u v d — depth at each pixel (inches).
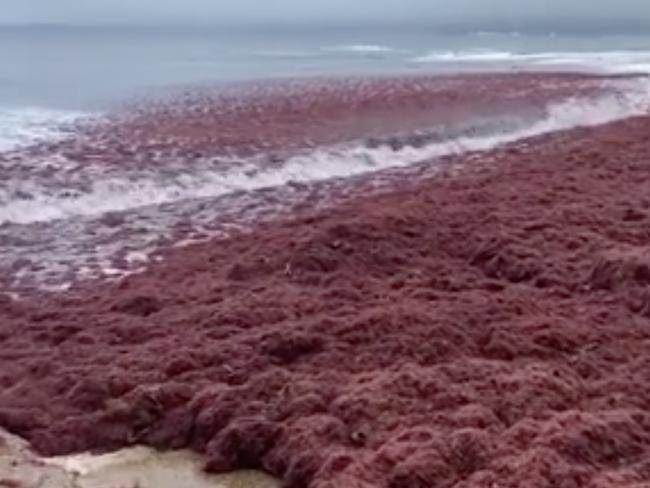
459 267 516.4
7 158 799.1
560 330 408.8
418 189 740.7
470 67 2082.9
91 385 365.4
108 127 989.2
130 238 611.5
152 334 424.5
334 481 292.0
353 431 326.0
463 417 327.6
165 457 332.8
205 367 383.6
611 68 2116.1
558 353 393.1
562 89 1425.9
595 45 3991.1
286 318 434.3
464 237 559.8
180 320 439.2
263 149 890.7
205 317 438.9
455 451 304.2
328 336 404.5
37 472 317.1
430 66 2113.7
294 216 662.5
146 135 940.0
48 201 688.4
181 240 604.4
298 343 394.6
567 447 303.1
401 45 3875.5
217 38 4601.4
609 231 575.2
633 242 554.9
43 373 386.9
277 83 1477.6
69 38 4301.2
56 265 545.3
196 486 313.7
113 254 570.3
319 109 1140.5
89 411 356.8
